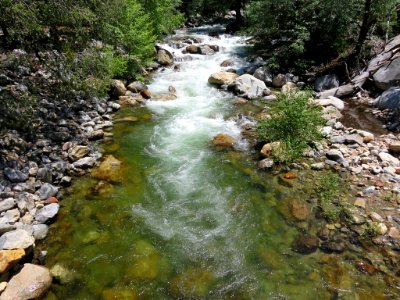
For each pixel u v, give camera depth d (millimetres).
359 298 4406
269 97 11102
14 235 4867
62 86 8609
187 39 17891
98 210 5984
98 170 7035
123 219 5812
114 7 9305
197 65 14211
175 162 7551
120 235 5480
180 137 8641
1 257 4406
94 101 9898
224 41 18078
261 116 9547
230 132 8891
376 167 7055
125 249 5215
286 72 13164
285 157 7348
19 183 6176
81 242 5301
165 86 11938
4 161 6574
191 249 5258
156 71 13383
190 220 5859
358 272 4777
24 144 7137
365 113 9836
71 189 6461
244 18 21078
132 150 7953
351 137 8102
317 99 10711
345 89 10992
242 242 5391
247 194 6504
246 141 8414
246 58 14867
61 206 6016
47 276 4543
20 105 7508
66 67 8305
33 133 7672
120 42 11438
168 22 16453
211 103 10758
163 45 16406
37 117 8352
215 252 5199
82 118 8930
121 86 10766
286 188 6633
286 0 12820
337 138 8180
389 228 5512
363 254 5074
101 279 4699
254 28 14734
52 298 4395
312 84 12172
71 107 9320
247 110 10188
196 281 4711
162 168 7309
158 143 8328
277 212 6023
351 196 6324
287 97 8969
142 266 4930
